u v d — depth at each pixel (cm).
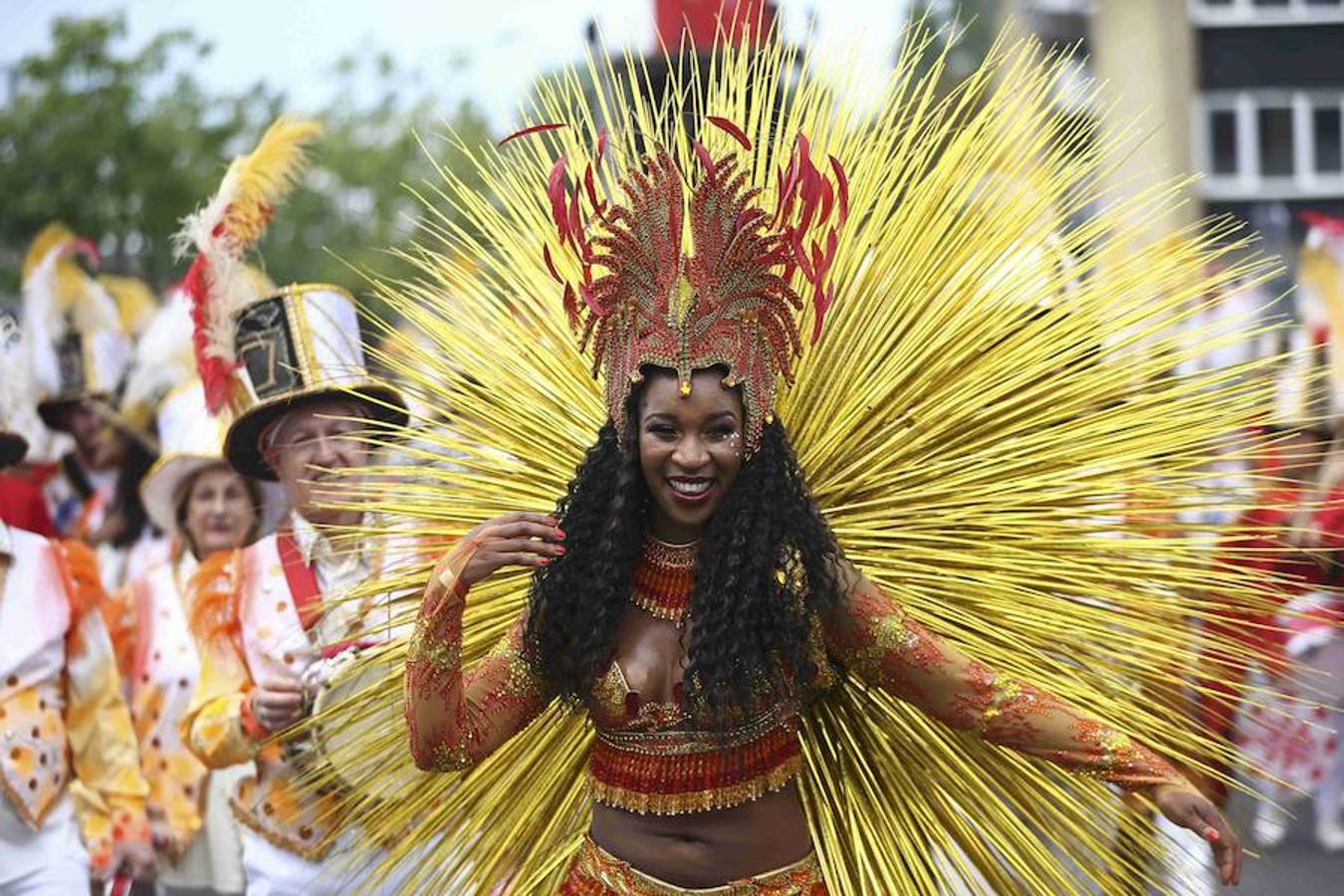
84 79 2783
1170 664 651
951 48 746
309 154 896
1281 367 717
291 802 795
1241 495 664
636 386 572
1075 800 643
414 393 714
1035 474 656
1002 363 662
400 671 676
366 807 694
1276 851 1141
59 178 2750
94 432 1269
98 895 958
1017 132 686
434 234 743
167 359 1223
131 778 950
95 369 1263
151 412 1215
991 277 670
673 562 583
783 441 588
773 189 675
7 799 900
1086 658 652
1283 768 815
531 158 742
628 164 680
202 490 940
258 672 825
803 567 574
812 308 662
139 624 1020
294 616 823
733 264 564
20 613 914
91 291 1281
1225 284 739
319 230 2205
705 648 565
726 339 565
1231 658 662
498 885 661
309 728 763
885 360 661
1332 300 1140
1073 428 660
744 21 752
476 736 582
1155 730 645
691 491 568
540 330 694
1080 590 649
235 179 845
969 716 577
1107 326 667
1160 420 658
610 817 589
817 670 581
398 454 754
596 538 584
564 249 694
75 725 941
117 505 1200
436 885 669
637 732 578
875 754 638
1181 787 561
